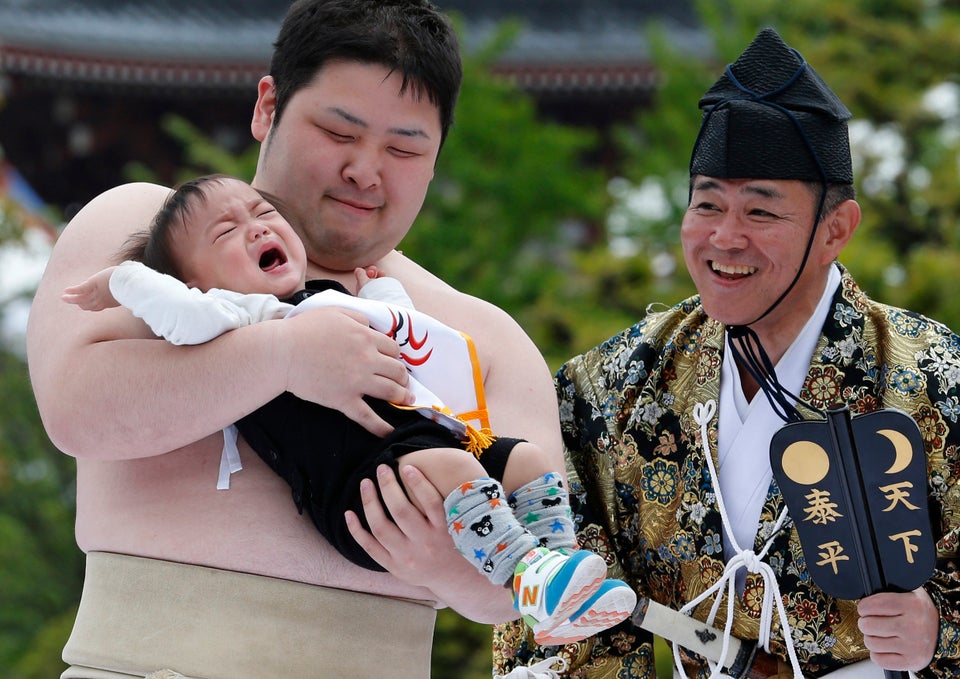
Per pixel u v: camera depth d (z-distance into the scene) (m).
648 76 51.16
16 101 55.62
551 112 53.81
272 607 9.16
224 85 53.97
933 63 36.75
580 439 12.49
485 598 9.23
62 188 60.03
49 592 45.59
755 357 11.24
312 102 9.76
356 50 9.66
